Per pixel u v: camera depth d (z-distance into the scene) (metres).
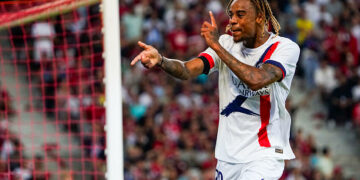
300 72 44.22
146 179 32.81
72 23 30.59
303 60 43.69
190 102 39.75
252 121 11.38
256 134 11.40
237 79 11.35
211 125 38.22
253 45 11.24
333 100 42.97
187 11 44.59
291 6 44.62
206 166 34.53
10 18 15.07
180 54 42.53
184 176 33.53
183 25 43.56
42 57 30.80
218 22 44.47
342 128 42.81
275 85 11.24
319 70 43.75
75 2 13.42
